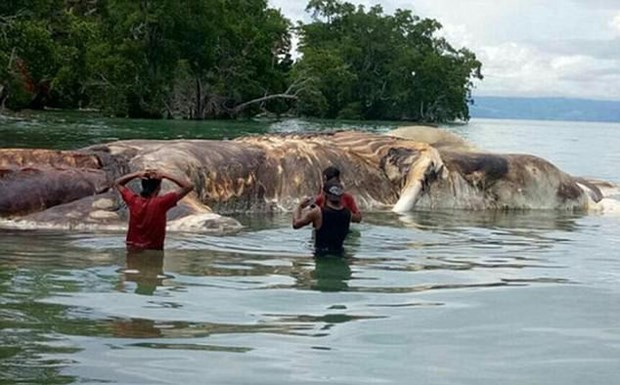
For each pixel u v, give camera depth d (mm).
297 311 10453
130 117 73000
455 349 9484
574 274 12453
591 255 13797
